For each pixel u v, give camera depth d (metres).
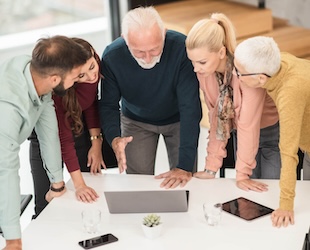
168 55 3.31
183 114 3.35
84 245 2.73
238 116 3.15
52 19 6.08
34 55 2.64
